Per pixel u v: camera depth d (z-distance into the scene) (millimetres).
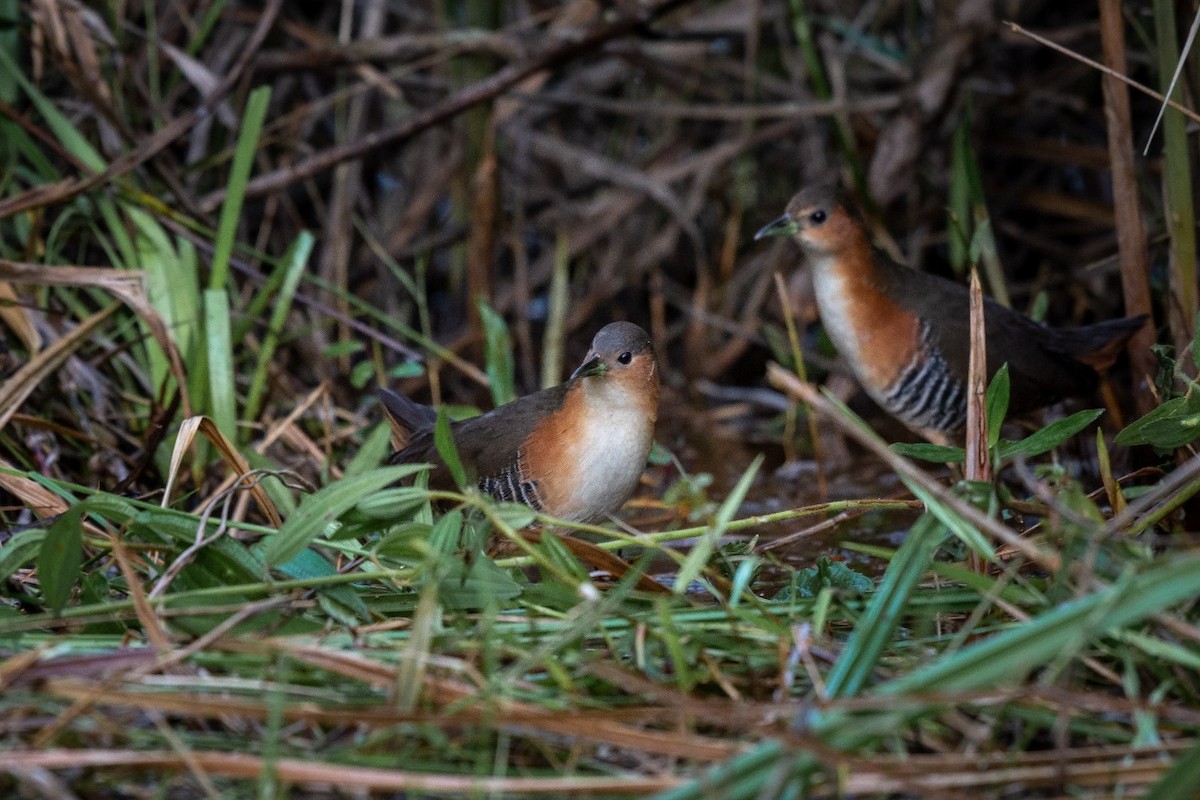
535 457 8523
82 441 9906
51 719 5312
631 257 14172
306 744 5324
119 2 12070
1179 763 4582
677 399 13438
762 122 14227
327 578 6309
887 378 10500
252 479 7047
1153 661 5707
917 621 6684
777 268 13641
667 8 12539
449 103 12438
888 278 10414
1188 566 4914
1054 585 5695
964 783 4859
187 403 9367
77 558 6254
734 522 7270
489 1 14391
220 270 10266
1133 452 9523
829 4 14188
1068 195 12984
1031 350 10188
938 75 12477
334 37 14711
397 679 5332
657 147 14344
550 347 12914
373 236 13781
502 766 5066
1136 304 9828
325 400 10234
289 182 12359
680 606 6445
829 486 10930
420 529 6445
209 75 11297
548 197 14328
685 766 5234
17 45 11516
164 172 11375
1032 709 5410
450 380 13320
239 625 6207
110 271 9461
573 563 6480
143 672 5484
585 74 14594
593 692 5734
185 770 5062
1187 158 9125
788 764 4531
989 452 7062
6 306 9812
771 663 5910
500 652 5867
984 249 11062
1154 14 9250
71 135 10875
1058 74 13273
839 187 10391
